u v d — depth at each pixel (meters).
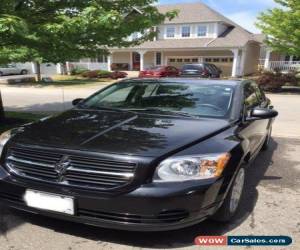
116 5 7.23
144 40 8.24
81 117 4.20
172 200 3.02
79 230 3.55
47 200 3.21
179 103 4.56
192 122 4.02
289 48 20.77
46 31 5.79
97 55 7.91
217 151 3.35
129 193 3.02
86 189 3.09
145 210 3.02
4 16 5.09
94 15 5.70
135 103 4.71
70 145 3.29
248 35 36.44
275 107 14.27
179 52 36.66
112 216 3.08
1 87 22.55
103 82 28.36
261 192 4.79
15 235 3.46
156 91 4.88
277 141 8.00
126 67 39.72
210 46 33.56
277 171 5.75
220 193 3.27
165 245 3.35
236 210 4.02
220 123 4.07
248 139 4.21
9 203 3.44
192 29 36.28
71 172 3.17
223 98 4.63
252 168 5.88
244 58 34.72
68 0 6.86
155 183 3.06
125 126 3.79
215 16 35.28
